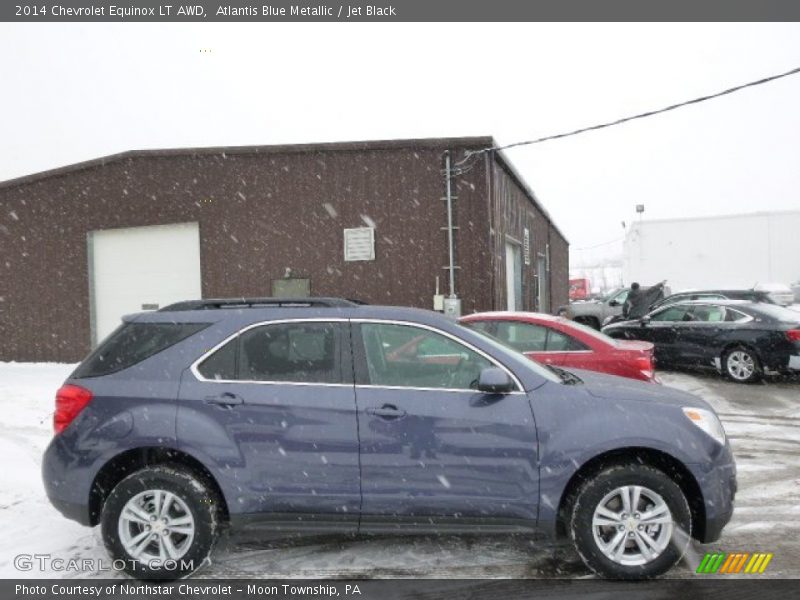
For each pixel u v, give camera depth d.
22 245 16.20
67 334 15.89
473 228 13.54
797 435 7.84
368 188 13.92
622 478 4.00
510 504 4.02
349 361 4.25
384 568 4.34
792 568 4.22
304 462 4.09
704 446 4.07
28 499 5.76
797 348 11.05
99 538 4.92
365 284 13.92
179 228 15.01
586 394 4.16
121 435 4.14
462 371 4.28
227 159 14.59
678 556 4.00
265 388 4.18
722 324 11.88
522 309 19.14
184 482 4.12
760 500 5.50
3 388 11.80
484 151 13.38
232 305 4.61
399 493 4.05
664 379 12.25
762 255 32.03
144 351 4.38
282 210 14.30
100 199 15.50
